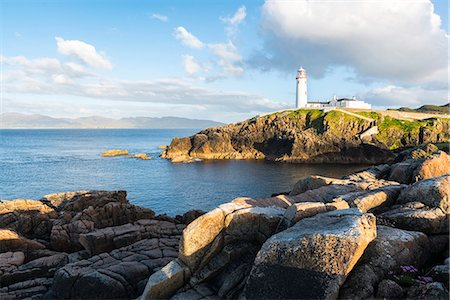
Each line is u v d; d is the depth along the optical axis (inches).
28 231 1189.1
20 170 3383.4
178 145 4653.1
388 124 4197.8
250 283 450.3
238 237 589.0
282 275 432.8
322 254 420.8
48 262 895.7
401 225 560.1
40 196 2269.9
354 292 397.4
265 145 4500.5
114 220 1221.7
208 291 533.6
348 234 429.7
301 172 3245.6
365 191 737.0
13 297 744.3
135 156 4571.9
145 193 2363.4
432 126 3966.5
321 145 4028.1
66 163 3964.1
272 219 585.9
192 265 564.4
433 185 609.9
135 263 778.8
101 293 697.0
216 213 591.8
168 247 895.7
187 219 1253.7
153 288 532.1
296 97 5797.2
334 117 4266.7
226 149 4500.5
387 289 393.7
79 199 1373.0
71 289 719.7
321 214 526.0
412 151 1934.1
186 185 2635.3
